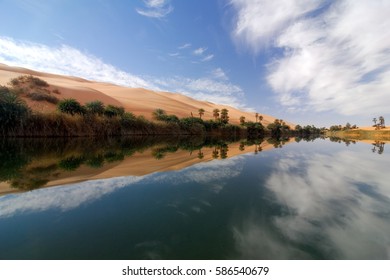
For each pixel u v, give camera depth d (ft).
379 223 20.88
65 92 200.85
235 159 61.93
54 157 55.26
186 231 18.44
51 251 15.38
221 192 29.66
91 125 120.06
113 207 23.63
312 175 41.83
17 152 60.85
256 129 303.68
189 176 38.78
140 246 16.08
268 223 20.42
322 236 18.13
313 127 605.31
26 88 160.56
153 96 424.05
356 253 15.88
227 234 18.08
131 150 75.46
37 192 28.25
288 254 15.53
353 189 32.40
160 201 25.70
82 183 32.76
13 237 17.25
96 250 15.56
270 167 49.47
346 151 93.97
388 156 75.46
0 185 30.94
